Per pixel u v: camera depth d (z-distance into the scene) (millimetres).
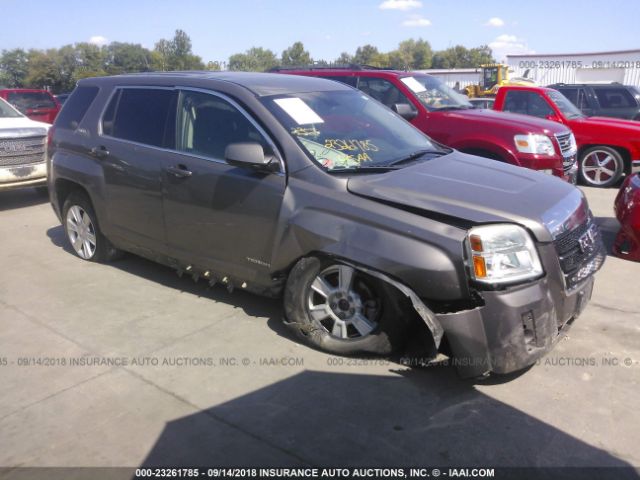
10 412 3375
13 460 2953
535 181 4078
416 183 3807
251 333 4309
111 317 4633
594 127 10125
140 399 3480
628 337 4195
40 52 88438
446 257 3342
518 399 3422
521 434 3102
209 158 4441
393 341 3721
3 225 7684
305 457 2939
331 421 3230
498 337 3289
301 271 3926
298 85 4809
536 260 3369
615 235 6961
